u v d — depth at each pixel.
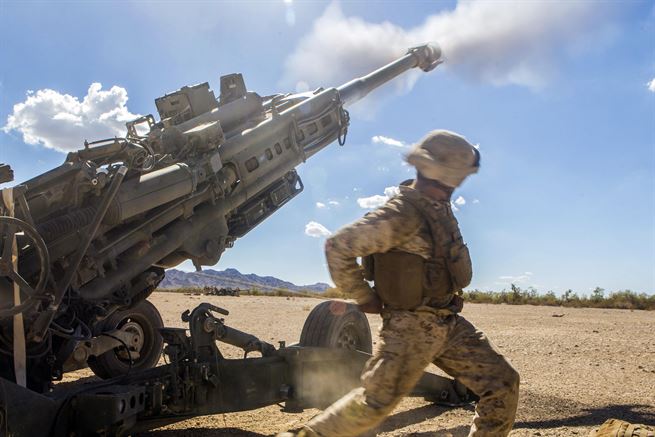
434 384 6.10
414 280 3.30
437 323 3.36
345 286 3.30
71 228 5.06
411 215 3.28
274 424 5.85
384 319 3.40
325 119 8.38
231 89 7.79
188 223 6.59
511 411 3.51
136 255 6.01
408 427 5.62
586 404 6.35
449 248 3.35
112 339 6.29
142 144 6.06
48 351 5.13
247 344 5.32
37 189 4.92
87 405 4.11
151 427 4.61
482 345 3.52
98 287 5.64
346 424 3.24
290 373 5.41
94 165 5.20
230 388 5.01
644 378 7.89
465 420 5.86
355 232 3.21
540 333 12.59
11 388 3.86
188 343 4.93
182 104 7.32
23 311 4.32
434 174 3.38
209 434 5.47
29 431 3.92
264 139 7.39
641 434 4.21
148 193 5.71
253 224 7.73
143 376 4.62
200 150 6.58
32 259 4.88
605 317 17.16
